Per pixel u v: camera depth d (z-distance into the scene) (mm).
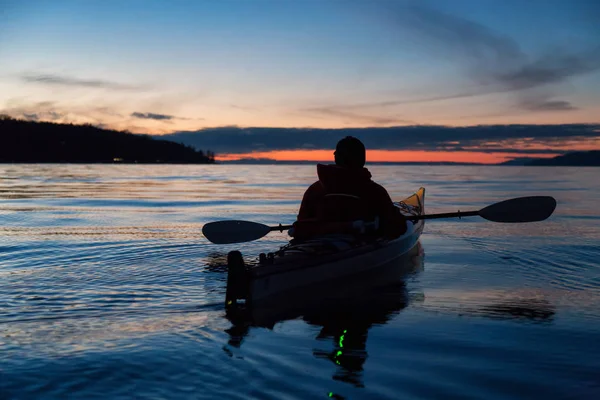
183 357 2287
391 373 2117
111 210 10703
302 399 1853
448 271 4461
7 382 2006
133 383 1999
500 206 4453
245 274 3152
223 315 3035
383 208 4059
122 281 3943
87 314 3045
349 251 3938
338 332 2705
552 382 2029
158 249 5508
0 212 10062
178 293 3576
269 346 2459
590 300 3443
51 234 6703
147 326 2793
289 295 3432
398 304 3324
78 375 2078
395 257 4863
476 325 2854
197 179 34688
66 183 25734
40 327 2771
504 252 5438
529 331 2738
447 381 2031
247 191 19266
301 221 4105
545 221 8531
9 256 5039
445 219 9031
